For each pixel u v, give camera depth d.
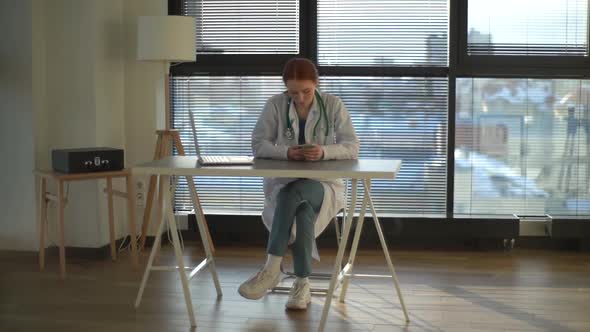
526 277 4.15
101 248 4.67
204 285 3.94
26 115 4.59
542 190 5.11
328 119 3.65
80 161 4.13
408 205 5.19
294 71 3.46
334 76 5.15
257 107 5.22
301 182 3.41
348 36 5.12
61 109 4.66
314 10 5.11
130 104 5.00
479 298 3.70
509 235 4.80
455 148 5.11
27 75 4.55
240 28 5.19
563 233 4.81
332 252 4.83
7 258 4.55
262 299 3.67
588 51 5.00
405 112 5.14
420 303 3.60
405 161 5.16
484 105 5.07
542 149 5.08
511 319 3.33
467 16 5.00
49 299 3.64
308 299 3.55
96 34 4.57
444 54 5.08
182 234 5.23
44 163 4.70
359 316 3.38
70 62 4.62
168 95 4.61
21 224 4.73
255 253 4.80
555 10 4.99
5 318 3.32
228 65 5.19
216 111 5.25
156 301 3.61
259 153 3.46
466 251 4.87
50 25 4.62
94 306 3.52
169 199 3.27
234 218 5.01
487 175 5.12
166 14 4.96
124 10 4.95
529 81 5.04
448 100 5.07
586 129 5.05
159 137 4.59
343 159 3.45
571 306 3.54
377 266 4.43
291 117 3.64
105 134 4.73
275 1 5.15
